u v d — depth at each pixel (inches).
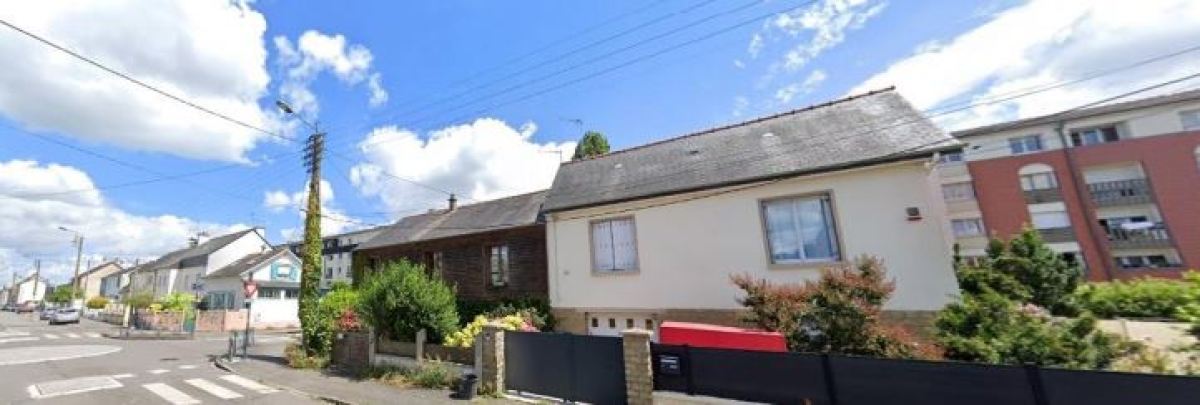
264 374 546.0
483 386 405.7
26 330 1382.9
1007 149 1157.1
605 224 578.6
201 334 1219.2
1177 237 979.3
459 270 737.0
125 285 2625.5
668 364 319.9
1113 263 1023.0
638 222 547.8
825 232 449.4
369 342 534.9
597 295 562.6
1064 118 1102.4
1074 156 1089.4
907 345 338.3
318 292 687.1
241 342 955.3
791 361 281.1
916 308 397.1
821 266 435.5
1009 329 296.7
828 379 269.0
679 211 523.5
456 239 740.0
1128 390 197.8
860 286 353.1
